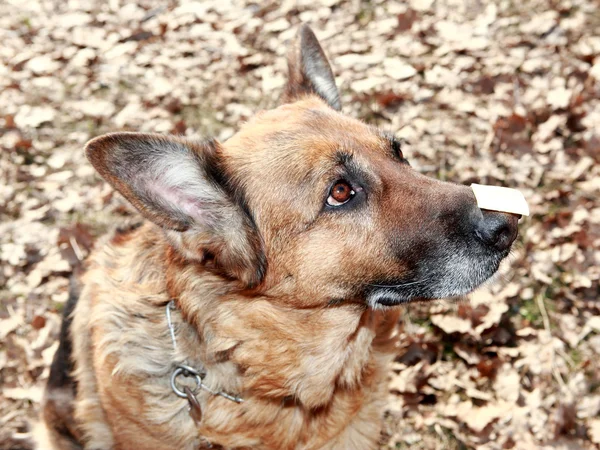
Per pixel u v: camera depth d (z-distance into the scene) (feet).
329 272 1.78
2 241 3.16
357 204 1.76
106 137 1.52
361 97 3.50
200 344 1.82
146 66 4.02
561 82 3.33
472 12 3.87
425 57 3.67
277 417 1.92
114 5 4.53
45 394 2.26
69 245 3.07
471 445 2.29
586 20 3.64
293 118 1.86
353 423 2.08
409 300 1.85
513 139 3.10
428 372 2.48
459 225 1.76
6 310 2.90
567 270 2.67
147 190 1.61
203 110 3.68
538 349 2.48
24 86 4.02
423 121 3.32
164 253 1.86
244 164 1.78
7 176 3.46
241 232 1.74
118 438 1.98
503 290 2.61
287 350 1.84
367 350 1.99
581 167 2.96
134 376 1.86
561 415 2.26
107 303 1.91
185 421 1.89
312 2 4.14
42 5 4.65
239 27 4.10
